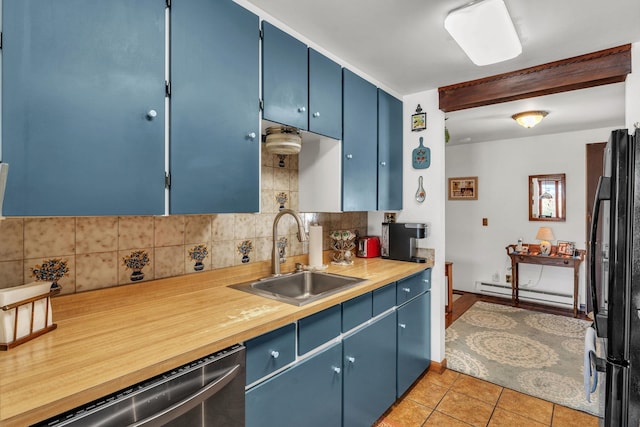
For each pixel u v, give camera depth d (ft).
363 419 5.67
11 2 2.83
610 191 3.96
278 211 6.85
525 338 10.37
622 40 5.82
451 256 16.38
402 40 5.94
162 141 3.81
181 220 5.21
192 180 4.08
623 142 3.79
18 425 2.09
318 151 6.95
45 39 2.99
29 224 3.80
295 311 4.23
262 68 5.00
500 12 4.75
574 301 12.57
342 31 5.65
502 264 15.01
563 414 6.61
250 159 4.80
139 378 2.69
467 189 15.85
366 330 5.73
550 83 6.75
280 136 5.51
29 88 2.91
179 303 4.54
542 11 4.97
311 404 4.55
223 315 4.04
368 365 5.79
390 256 8.36
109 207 3.39
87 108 3.24
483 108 10.13
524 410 6.74
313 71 5.91
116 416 2.54
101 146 3.33
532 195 14.25
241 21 4.68
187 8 4.04
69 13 3.13
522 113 10.52
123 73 3.48
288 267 6.95
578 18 5.15
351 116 6.84
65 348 3.07
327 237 8.16
